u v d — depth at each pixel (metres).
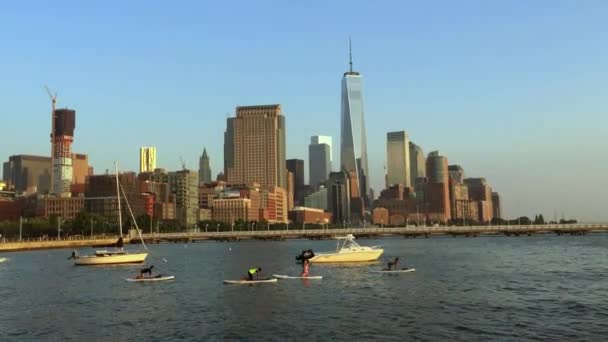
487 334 45.44
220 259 145.12
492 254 151.12
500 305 59.09
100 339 45.66
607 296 64.88
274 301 63.28
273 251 192.50
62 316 56.12
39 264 133.50
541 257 134.88
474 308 57.34
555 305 58.81
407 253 160.62
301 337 45.12
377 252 120.38
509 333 45.75
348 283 79.56
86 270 112.62
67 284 85.19
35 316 56.44
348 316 53.59
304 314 54.94
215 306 60.38
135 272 105.50
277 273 97.50
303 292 70.44
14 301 67.38
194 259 146.25
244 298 65.88
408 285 76.81
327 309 57.59
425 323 49.88
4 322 53.47
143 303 63.47
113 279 91.25
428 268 103.81
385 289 72.75
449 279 84.12
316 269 103.69
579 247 185.88
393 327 48.38
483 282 80.00
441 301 62.09
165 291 73.44
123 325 51.00
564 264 111.75
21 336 47.28
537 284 77.19
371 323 50.16
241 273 99.25
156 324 51.16
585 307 57.34
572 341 43.06
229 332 47.31
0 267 125.12
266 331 47.50
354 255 119.56
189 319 53.25
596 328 47.41
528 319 51.34
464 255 147.88
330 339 44.31
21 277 98.56
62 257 165.38
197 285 79.44
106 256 127.25
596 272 93.69
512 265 110.50
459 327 48.09
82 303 64.56
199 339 45.00
